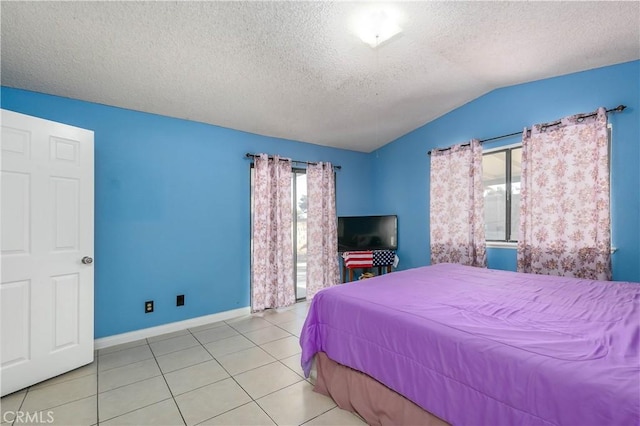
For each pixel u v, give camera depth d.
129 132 2.80
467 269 2.71
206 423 1.62
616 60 2.47
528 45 2.27
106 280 2.66
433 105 3.47
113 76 2.28
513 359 1.06
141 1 1.59
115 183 2.72
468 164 3.49
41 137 2.06
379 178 4.79
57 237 2.14
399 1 1.74
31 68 2.09
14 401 1.82
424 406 1.32
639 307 1.55
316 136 3.99
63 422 1.63
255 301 3.50
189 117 3.10
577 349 1.09
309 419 1.65
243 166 3.57
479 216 3.36
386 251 4.17
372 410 1.58
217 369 2.22
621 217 2.50
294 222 4.11
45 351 2.05
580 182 2.63
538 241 2.87
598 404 0.85
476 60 2.51
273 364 2.29
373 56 2.32
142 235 2.86
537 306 1.61
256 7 1.69
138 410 1.73
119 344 2.69
